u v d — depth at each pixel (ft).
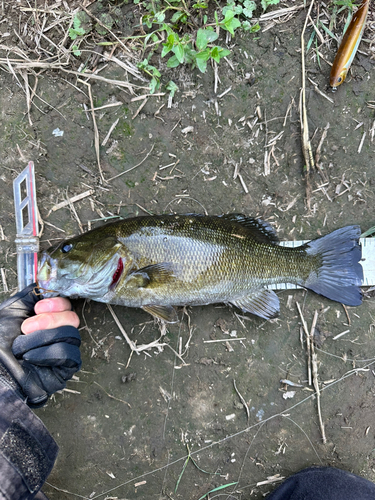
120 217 1.88
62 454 1.87
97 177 1.88
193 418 1.89
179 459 1.88
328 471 1.86
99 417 1.88
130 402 1.88
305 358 1.90
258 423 1.89
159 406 1.88
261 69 1.88
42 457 1.49
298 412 1.89
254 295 1.76
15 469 1.43
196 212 1.89
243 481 1.89
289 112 1.89
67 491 1.86
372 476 1.90
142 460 1.88
